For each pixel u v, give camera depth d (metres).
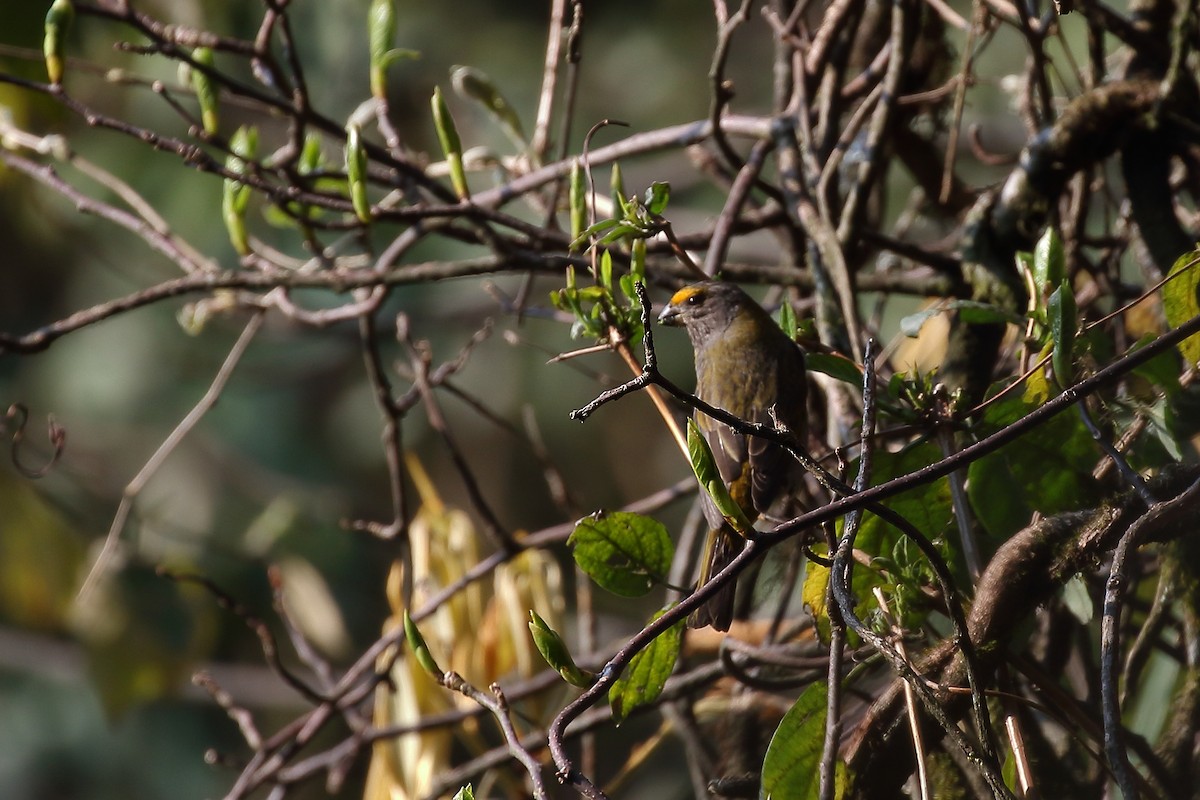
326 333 16.09
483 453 17.61
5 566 13.66
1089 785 6.54
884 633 5.82
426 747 8.59
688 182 17.11
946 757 6.22
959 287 8.03
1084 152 7.87
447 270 8.12
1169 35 8.15
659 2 18.66
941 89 8.81
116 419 16.70
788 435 5.05
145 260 16.12
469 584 8.80
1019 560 5.95
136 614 13.64
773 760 5.98
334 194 8.38
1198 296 6.23
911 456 6.29
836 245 7.61
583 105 18.14
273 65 8.47
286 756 8.59
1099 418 6.39
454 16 17.83
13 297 16.70
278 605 9.70
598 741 13.01
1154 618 6.55
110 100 15.47
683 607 5.03
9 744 15.87
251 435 16.89
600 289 6.44
